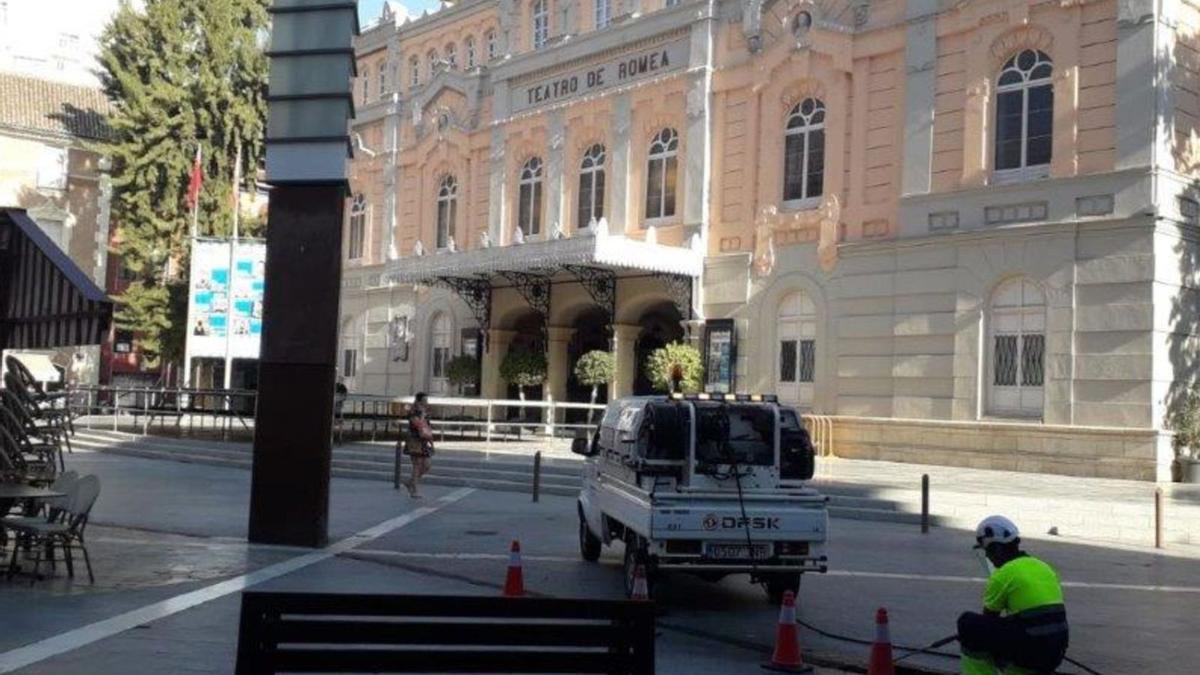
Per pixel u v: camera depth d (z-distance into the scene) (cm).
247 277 3719
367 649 467
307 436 1337
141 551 1237
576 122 3384
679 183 3044
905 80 2541
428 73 4222
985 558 661
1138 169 2141
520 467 2219
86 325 1091
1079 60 2250
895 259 2528
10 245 1232
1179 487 1970
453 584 1114
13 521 1009
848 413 2598
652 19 3133
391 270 3566
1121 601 1125
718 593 1134
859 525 1703
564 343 3416
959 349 2391
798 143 2795
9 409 1380
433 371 3947
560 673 477
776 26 2838
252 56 4566
